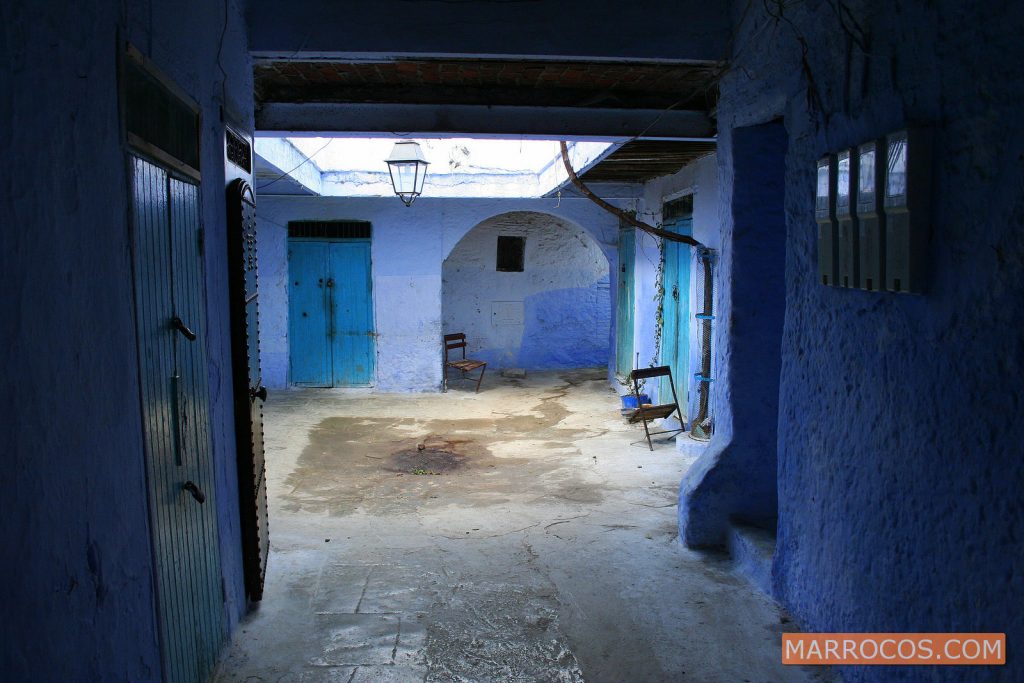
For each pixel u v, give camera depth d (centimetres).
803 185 371
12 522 147
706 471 495
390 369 1212
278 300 1198
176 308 282
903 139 266
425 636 382
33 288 160
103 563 197
